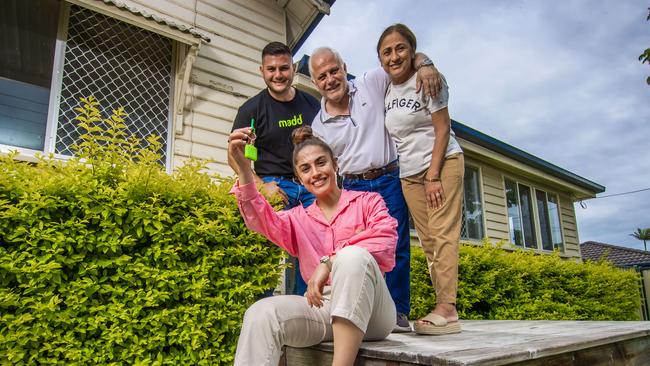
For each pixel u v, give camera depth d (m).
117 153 2.64
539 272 5.86
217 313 2.48
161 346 2.34
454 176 2.21
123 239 2.30
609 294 7.27
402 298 2.29
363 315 1.40
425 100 2.26
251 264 2.74
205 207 2.58
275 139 2.99
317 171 1.80
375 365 1.48
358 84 2.53
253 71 4.96
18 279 2.04
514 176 9.19
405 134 2.34
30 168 2.33
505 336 1.90
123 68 4.01
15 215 2.08
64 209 2.27
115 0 3.89
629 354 2.12
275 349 1.48
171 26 3.91
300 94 3.18
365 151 2.41
